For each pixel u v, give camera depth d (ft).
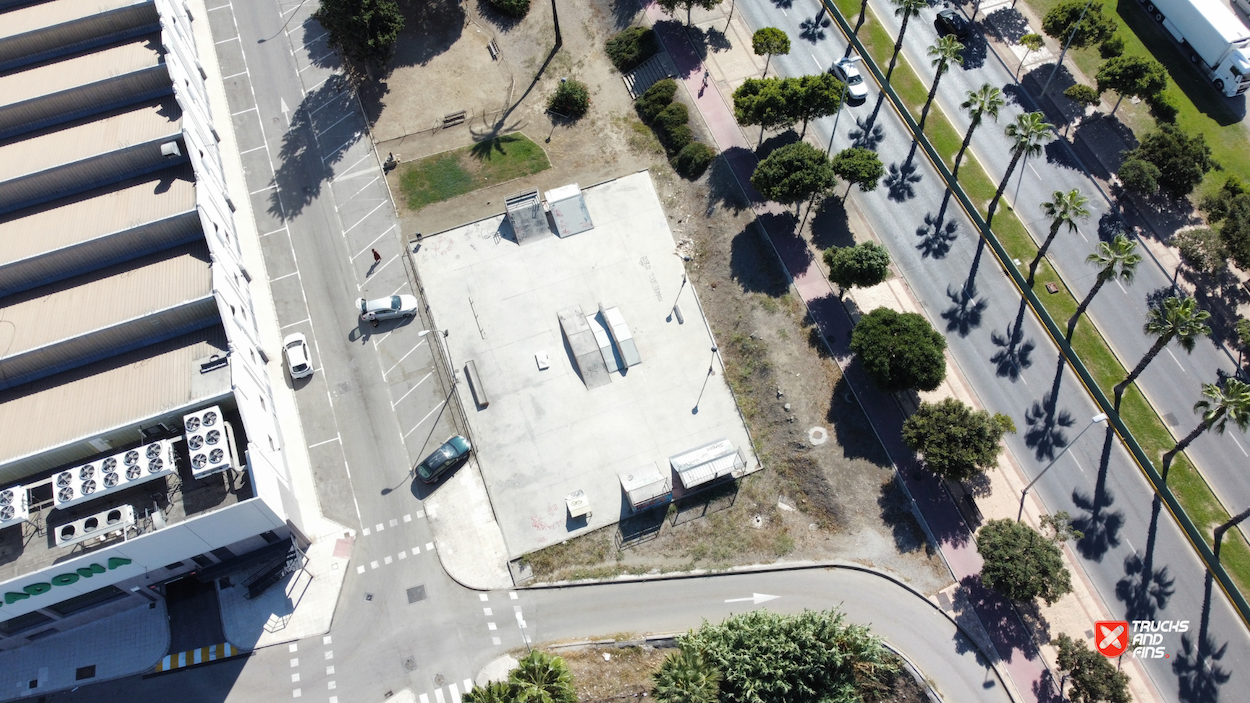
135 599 230.48
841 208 301.43
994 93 273.33
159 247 246.47
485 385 267.39
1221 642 237.86
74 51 285.23
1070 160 316.19
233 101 317.22
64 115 271.69
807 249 293.02
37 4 289.33
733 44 336.49
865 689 228.84
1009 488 257.34
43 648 227.81
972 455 237.66
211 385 221.05
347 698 225.15
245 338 249.34
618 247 291.79
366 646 231.50
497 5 337.93
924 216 302.04
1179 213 305.32
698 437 261.65
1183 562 248.32
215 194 274.16
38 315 231.71
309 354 270.87
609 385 268.21
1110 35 326.65
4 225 247.91
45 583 199.52
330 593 238.07
